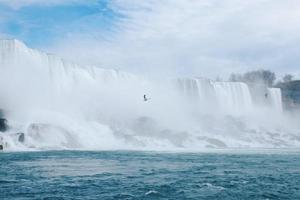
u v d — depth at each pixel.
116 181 26.98
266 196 23.25
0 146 49.69
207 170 33.25
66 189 24.06
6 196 22.03
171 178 28.58
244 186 25.97
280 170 34.03
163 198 22.28
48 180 26.97
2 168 32.47
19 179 27.16
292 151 59.50
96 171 31.69
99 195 22.59
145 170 32.72
